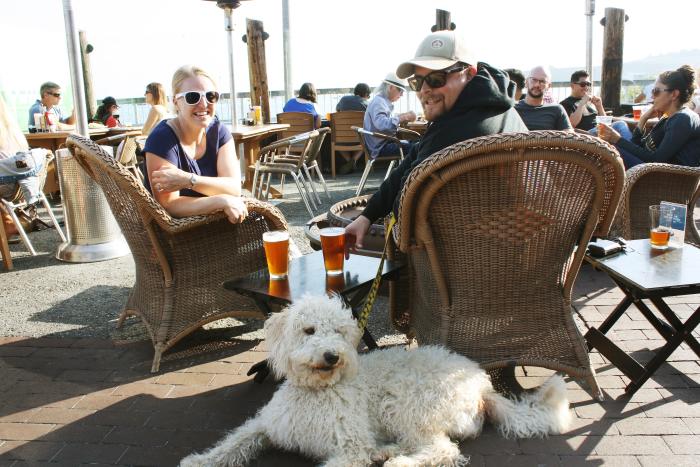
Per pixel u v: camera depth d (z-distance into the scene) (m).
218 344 3.27
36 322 3.64
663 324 2.84
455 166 2.06
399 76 2.62
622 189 2.16
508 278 2.35
